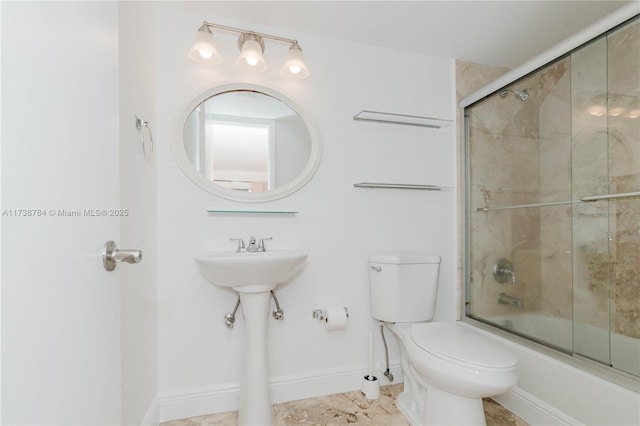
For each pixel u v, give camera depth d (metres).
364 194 1.82
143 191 1.30
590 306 1.61
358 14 1.59
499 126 1.96
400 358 1.83
